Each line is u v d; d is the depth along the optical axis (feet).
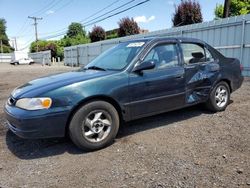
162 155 11.96
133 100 13.74
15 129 12.25
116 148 13.04
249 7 90.79
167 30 50.39
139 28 123.34
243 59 36.68
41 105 11.74
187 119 16.98
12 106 12.75
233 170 10.42
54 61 165.89
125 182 9.93
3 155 12.80
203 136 14.05
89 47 93.76
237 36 37.14
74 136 12.35
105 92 12.79
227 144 12.91
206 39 41.96
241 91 25.73
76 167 11.30
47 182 10.22
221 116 17.34
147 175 10.34
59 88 12.11
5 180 10.50
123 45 16.46
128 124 16.40
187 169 10.64
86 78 12.93
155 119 17.17
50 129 11.88
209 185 9.48
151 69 14.40
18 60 165.07
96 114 12.81
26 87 13.30
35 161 12.07
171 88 15.06
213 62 17.46
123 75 13.48
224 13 52.19
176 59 15.56
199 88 16.58
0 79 51.65
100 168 11.10
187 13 90.33
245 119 16.53
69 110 12.05
